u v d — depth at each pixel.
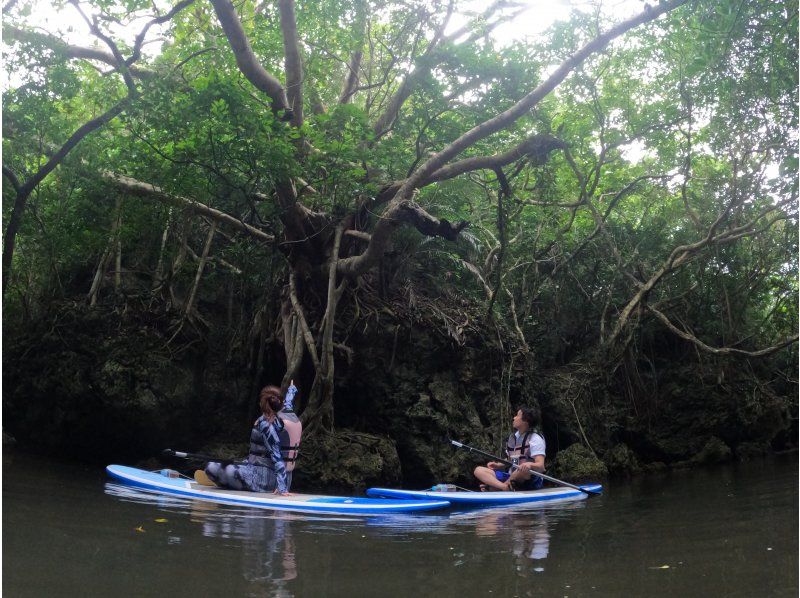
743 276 13.41
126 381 9.03
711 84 9.80
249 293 10.37
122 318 9.48
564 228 12.13
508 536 4.84
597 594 3.32
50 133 9.33
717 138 10.86
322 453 8.56
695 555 4.14
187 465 9.27
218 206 10.58
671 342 12.92
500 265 10.62
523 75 9.19
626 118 11.24
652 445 12.01
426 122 9.27
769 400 13.05
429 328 10.01
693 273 13.22
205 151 8.31
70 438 9.52
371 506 6.09
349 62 12.48
